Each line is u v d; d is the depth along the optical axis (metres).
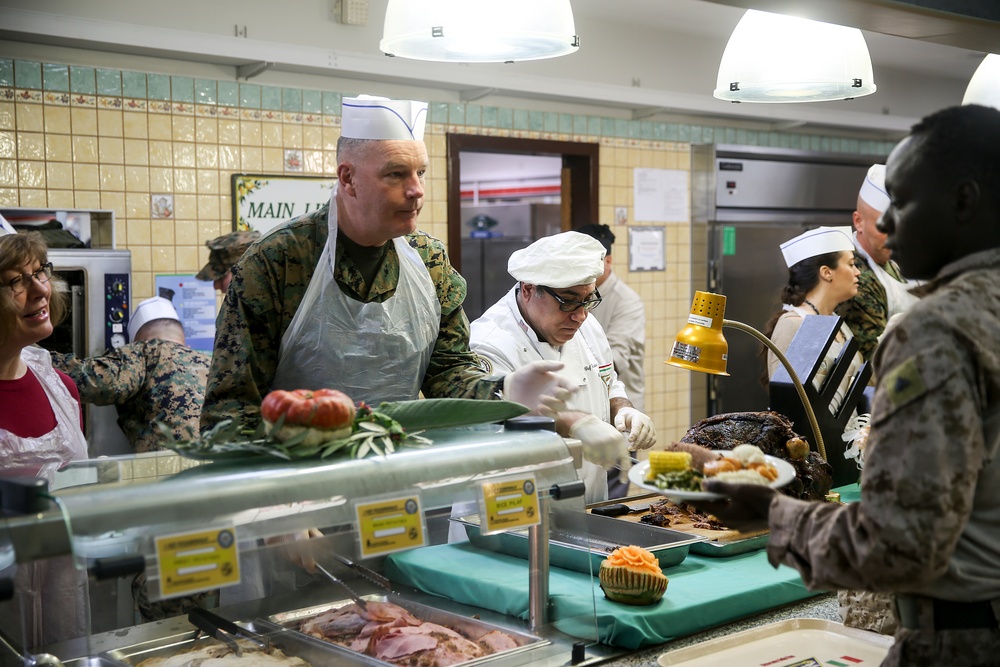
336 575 1.75
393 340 2.26
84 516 1.39
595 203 5.96
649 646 1.87
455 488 1.71
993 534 1.29
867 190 3.85
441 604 1.86
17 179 4.07
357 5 4.69
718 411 6.41
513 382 2.16
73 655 1.55
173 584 1.43
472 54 2.62
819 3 1.96
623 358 5.17
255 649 1.72
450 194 5.32
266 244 2.15
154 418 3.35
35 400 2.52
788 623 1.93
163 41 4.16
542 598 1.85
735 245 6.30
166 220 4.45
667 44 5.98
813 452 2.60
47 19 3.86
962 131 1.28
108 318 3.91
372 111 2.06
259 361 2.18
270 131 4.73
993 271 1.28
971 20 2.11
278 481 1.55
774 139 6.91
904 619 1.37
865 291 3.77
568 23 2.34
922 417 1.19
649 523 2.50
